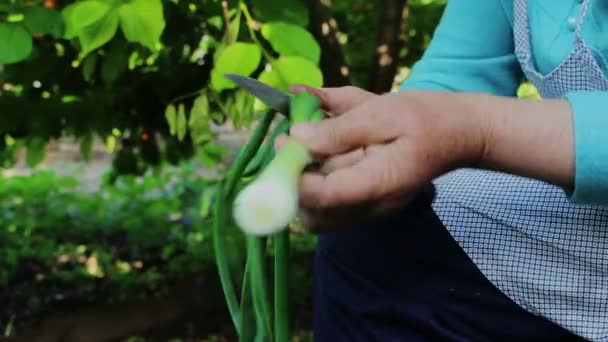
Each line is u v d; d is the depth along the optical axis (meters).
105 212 6.55
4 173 7.97
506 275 1.10
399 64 4.05
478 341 1.13
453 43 1.36
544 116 0.90
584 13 1.09
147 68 2.84
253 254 1.04
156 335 4.52
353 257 1.17
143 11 1.93
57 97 2.89
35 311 5.15
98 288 5.43
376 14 4.43
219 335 4.60
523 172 0.90
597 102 0.90
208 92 2.46
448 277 1.13
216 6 2.24
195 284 4.66
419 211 1.13
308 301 4.79
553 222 1.10
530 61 1.18
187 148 3.48
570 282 1.09
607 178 0.89
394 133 0.87
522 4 1.19
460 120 0.88
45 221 6.32
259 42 2.09
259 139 1.06
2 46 1.95
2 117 2.85
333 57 3.05
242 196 0.79
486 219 1.12
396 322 1.15
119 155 3.75
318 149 0.86
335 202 0.86
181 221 6.47
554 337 1.13
